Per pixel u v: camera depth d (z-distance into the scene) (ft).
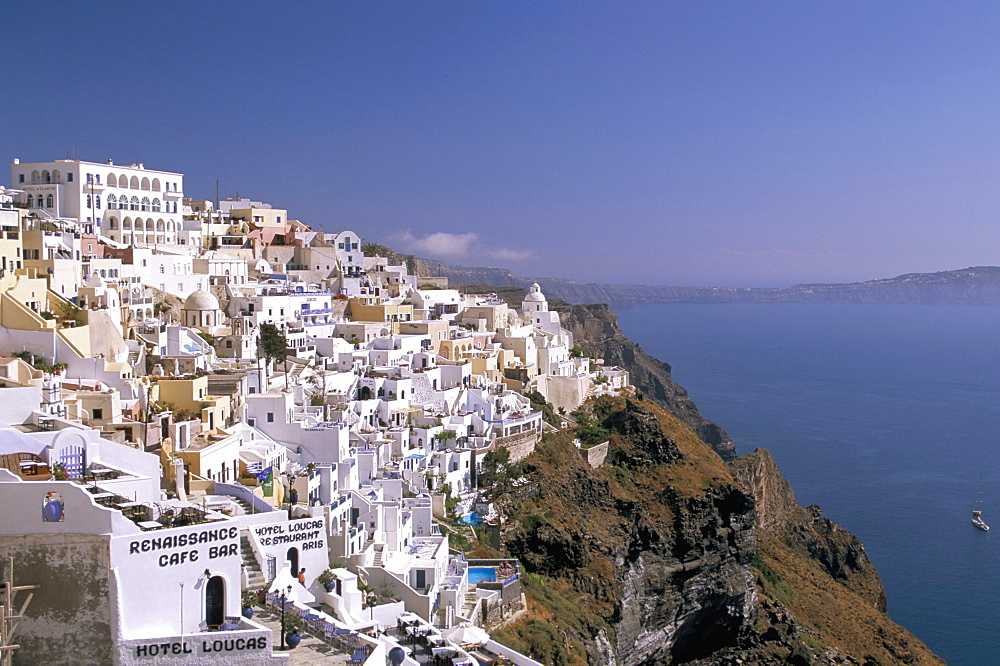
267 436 329.93
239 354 416.87
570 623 350.23
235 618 168.86
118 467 189.98
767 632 517.55
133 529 160.66
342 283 606.14
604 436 546.26
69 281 361.51
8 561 157.69
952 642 592.60
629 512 490.08
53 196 500.74
